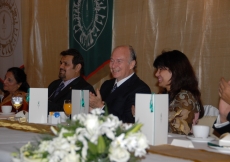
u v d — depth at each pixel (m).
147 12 4.24
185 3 3.90
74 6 5.02
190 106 2.42
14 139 1.88
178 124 2.36
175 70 2.60
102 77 4.65
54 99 3.82
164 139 1.79
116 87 3.24
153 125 1.74
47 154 1.08
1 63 6.21
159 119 1.76
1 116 3.06
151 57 4.20
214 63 3.67
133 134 1.09
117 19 4.53
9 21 6.08
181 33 3.93
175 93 2.57
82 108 2.47
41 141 1.12
